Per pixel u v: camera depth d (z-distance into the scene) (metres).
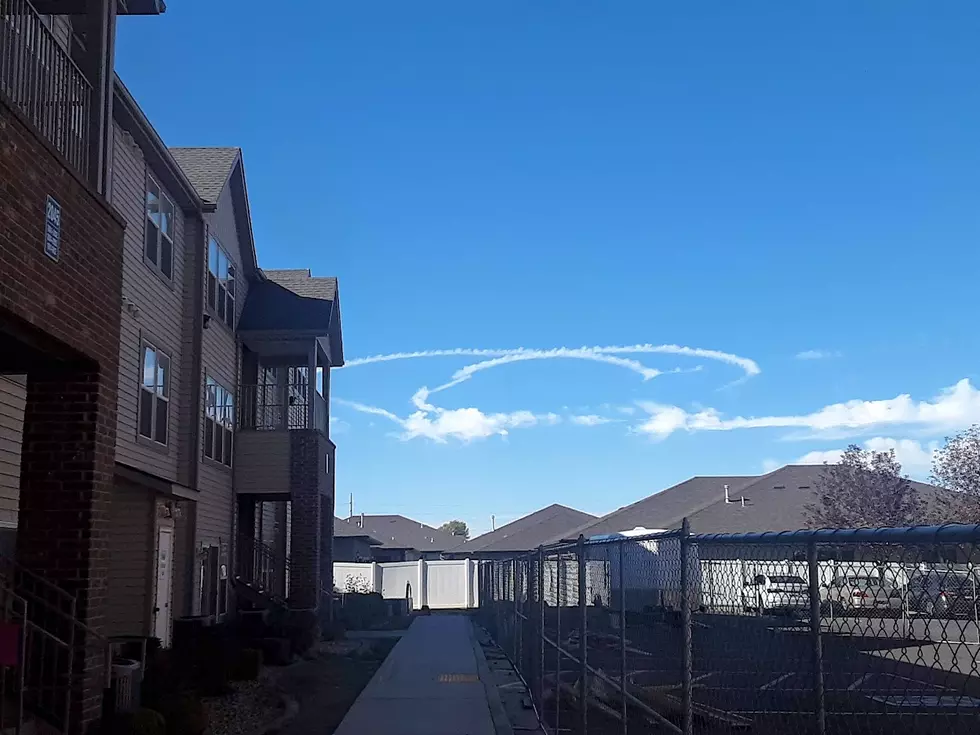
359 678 16.48
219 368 20.95
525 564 16.20
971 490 32.75
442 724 11.30
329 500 25.56
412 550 59.41
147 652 12.57
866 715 3.49
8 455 10.92
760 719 4.49
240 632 18.31
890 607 3.39
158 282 17.31
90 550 8.66
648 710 6.66
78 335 8.41
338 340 26.39
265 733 11.12
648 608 6.90
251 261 23.31
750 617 4.66
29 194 7.43
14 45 8.70
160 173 17.33
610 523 41.91
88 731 8.35
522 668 15.33
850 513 34.00
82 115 9.45
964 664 3.07
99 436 8.90
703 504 39.34
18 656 7.26
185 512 18.14
